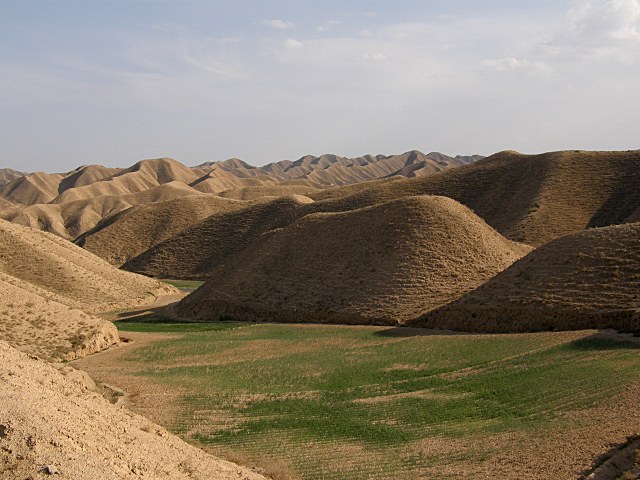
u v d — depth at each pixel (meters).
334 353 43.53
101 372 38.88
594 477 18.12
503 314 48.22
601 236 51.72
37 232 90.88
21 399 16.98
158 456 18.09
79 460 14.48
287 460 22.75
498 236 71.69
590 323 43.09
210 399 31.83
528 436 23.23
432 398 30.41
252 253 77.62
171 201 170.62
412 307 56.31
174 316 69.62
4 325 44.47
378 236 68.81
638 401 25.06
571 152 126.94
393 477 20.66
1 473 13.27
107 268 89.56
